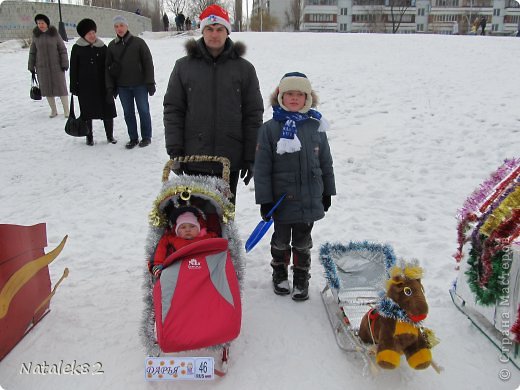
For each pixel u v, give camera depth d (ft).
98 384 8.98
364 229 15.66
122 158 23.70
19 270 9.77
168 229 10.41
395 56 48.60
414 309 8.20
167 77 40.91
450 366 9.35
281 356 9.68
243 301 11.64
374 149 23.25
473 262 9.95
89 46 23.90
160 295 8.63
